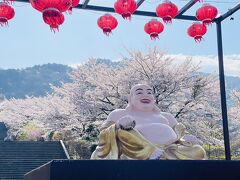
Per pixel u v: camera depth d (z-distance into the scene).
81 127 20.97
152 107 5.57
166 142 5.03
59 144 19.25
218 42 9.39
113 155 4.82
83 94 20.56
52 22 5.39
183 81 19.28
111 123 5.37
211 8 7.37
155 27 7.71
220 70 9.38
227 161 4.07
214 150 24.09
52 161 3.72
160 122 5.43
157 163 3.92
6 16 6.53
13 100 30.56
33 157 18.06
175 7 7.07
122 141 4.88
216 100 19.72
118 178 3.81
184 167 3.96
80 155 22.08
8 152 18.14
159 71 19.17
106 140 4.95
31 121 28.62
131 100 5.63
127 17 6.91
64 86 21.83
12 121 29.22
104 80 19.45
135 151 4.78
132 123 4.95
